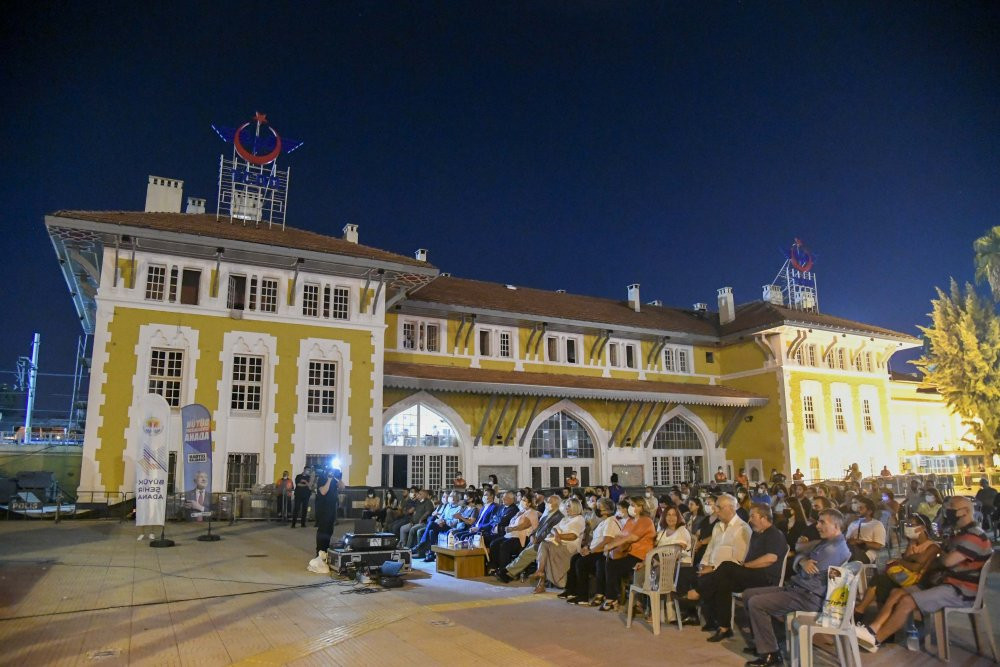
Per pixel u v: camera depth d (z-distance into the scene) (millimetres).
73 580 10461
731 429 37312
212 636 7691
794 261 42719
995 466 35781
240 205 26891
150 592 9812
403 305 28891
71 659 6746
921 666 7145
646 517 9977
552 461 31641
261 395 23812
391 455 27609
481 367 31078
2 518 20016
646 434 34562
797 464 35188
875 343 40469
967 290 36250
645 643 7871
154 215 23938
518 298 34219
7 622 8000
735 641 8000
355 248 26203
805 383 36844
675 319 39469
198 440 16312
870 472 38312
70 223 20812
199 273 23609
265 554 13953
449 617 8906
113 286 22141
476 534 12719
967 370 35219
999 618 8852
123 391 21703
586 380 32188
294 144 27766
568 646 7656
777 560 8258
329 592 10391
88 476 20844
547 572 10945
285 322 24391
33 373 39000
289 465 23547
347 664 6805
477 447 29375
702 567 8727
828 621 6766
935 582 7863
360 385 25188
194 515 18141
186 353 22797
